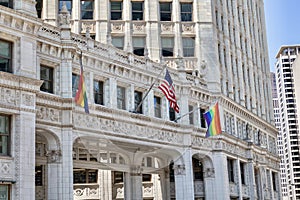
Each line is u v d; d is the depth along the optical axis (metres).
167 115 46.34
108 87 41.12
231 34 64.81
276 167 77.06
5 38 31.36
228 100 56.88
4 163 29.58
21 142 30.52
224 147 53.88
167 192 51.56
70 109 36.03
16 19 31.69
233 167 57.50
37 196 45.19
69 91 36.41
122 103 42.75
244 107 62.84
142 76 44.28
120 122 40.78
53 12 54.38
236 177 57.31
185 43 57.38
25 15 32.12
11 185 29.84
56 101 35.56
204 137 51.00
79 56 38.03
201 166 53.53
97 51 40.44
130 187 45.25
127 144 41.50
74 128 36.38
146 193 53.31
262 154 67.44
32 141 31.25
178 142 47.16
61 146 35.44
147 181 53.62
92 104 38.16
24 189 30.08
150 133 43.75
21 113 30.92
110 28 56.03
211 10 58.41
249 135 65.00
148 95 44.97
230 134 55.84
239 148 59.41
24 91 31.39
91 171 50.72
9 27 31.33
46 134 35.28
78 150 42.22
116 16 56.84
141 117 42.75
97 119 38.59
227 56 61.75
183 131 47.72
